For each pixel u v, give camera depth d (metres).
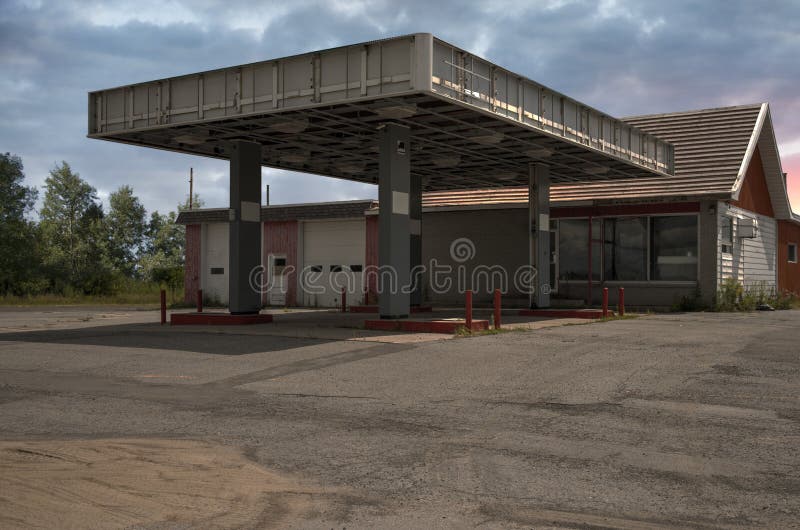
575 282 27.28
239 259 19.16
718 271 24.78
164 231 82.69
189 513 4.80
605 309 20.53
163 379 10.15
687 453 6.29
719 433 6.98
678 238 25.44
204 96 17.31
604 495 5.16
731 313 23.11
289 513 4.79
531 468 5.84
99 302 41.91
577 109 19.92
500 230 29.66
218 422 7.55
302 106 15.76
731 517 4.73
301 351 12.65
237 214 19.31
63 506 4.93
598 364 11.11
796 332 15.86
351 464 5.97
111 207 83.56
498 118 16.56
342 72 15.24
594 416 7.72
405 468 5.85
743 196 27.66
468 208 29.97
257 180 19.83
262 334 15.33
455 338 14.36
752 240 28.72
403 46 14.45
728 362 11.25
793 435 6.90
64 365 11.45
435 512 4.81
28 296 44.06
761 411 7.92
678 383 9.54
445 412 7.96
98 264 74.94
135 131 18.36
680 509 4.88
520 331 15.84
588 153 21.33
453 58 15.09
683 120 29.70
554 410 8.02
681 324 18.03
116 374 10.59
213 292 35.38
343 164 24.17
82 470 5.79
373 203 31.77
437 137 19.38
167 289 50.84
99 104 19.06
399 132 17.00
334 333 15.47
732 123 28.53
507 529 4.50
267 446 6.56
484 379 9.95
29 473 5.70
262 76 16.42
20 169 60.06
